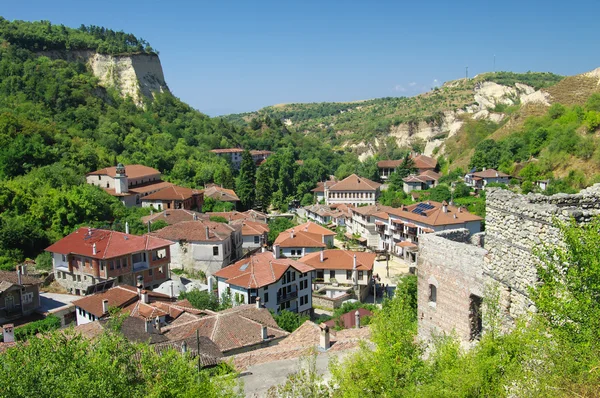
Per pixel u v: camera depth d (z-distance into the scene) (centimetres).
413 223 8956
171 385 1902
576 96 13688
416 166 14462
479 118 17625
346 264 7350
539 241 1805
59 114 12875
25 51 14938
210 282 6444
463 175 12769
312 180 15988
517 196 1955
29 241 7325
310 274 6550
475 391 1545
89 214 8475
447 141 16975
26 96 12950
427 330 2422
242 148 19238
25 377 1745
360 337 3158
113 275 6312
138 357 2462
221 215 10238
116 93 16925
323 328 2956
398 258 9294
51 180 8962
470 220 8494
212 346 3516
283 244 8244
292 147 19925
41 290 6512
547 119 12838
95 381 1788
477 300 2164
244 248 8950
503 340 1647
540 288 1606
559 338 1471
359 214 10688
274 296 6025
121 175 10231
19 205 7950
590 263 1455
